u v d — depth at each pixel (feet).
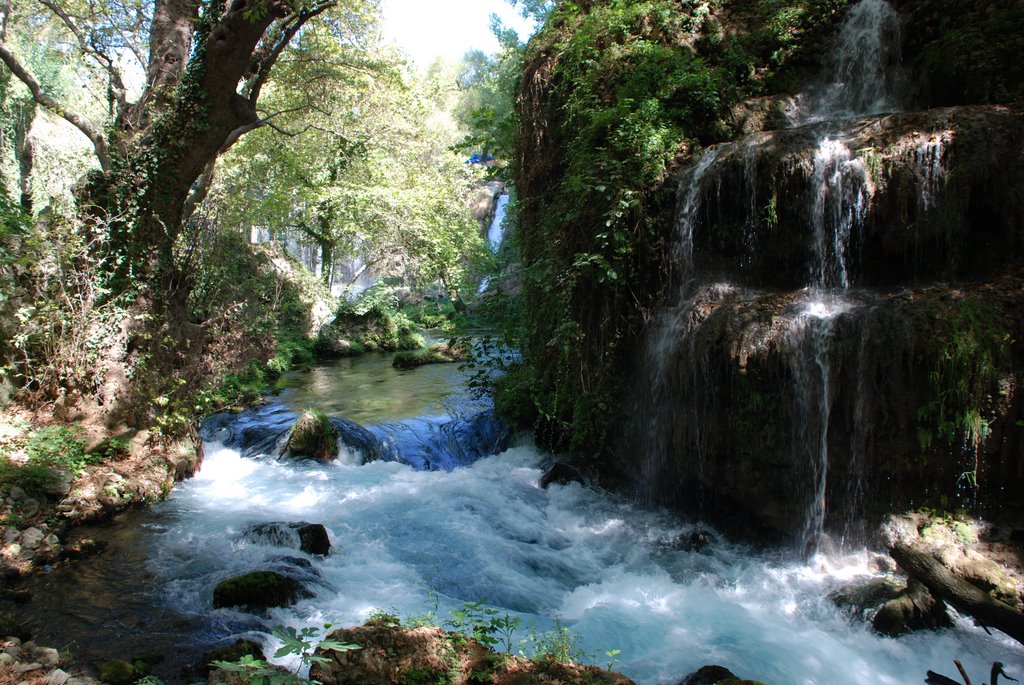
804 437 23.13
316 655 13.93
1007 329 20.20
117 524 26.18
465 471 33.86
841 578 21.53
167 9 36.68
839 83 33.73
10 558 21.90
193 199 38.47
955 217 23.30
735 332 24.17
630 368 29.73
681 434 26.16
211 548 24.09
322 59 47.88
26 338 27.30
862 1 34.04
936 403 20.66
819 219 26.27
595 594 21.65
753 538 24.84
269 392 52.65
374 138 62.59
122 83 38.24
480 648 14.93
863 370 21.81
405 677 13.74
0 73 60.03
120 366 30.04
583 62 35.14
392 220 71.56
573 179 29.25
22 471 24.80
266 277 66.85
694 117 32.04
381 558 24.08
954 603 17.74
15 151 61.36
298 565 22.57
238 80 32.24
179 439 32.42
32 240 27.91
